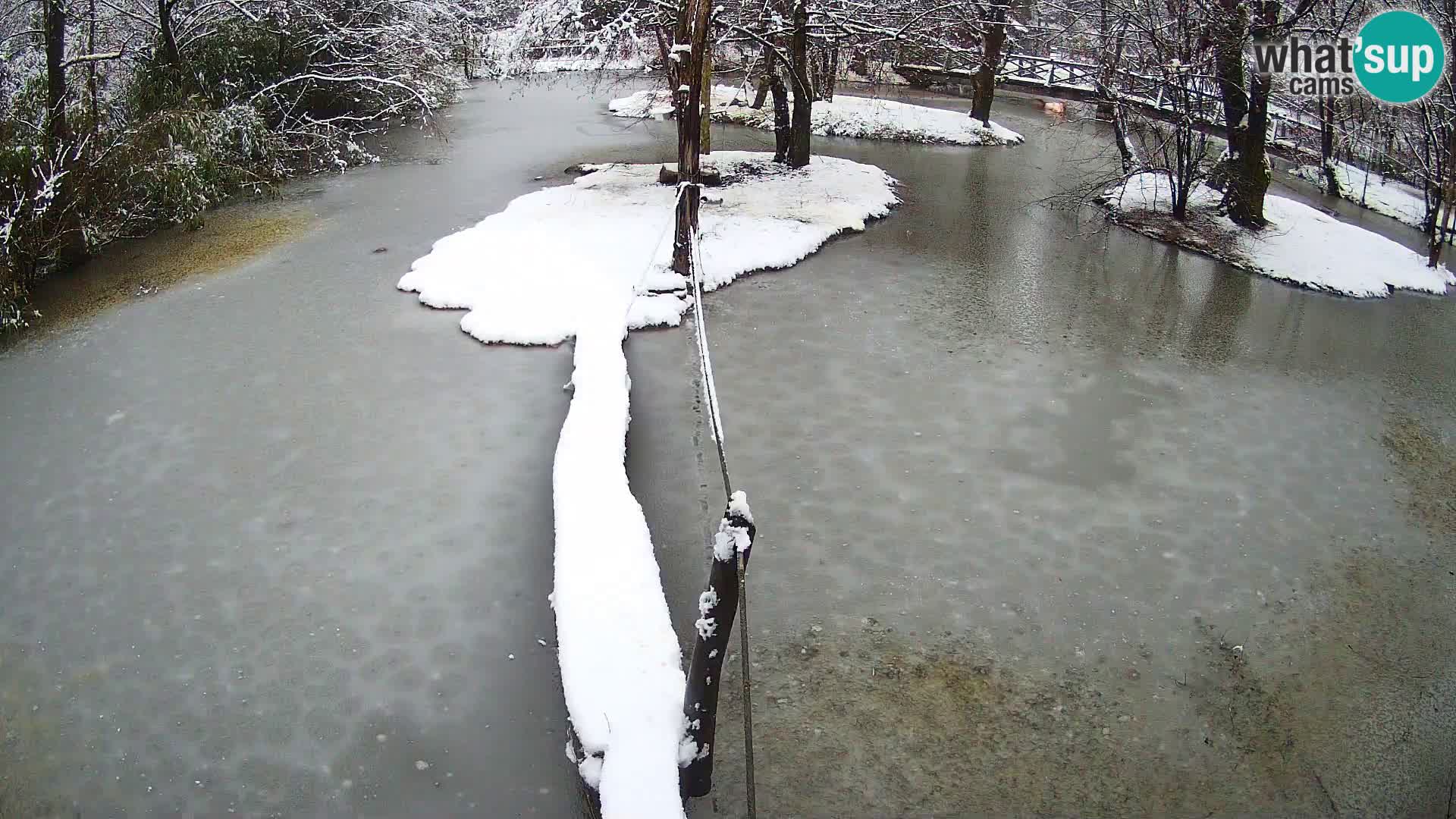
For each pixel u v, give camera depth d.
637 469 7.39
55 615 5.74
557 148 19.86
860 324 10.53
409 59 21.19
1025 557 6.44
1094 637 5.68
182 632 5.59
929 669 5.39
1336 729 5.06
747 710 3.74
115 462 7.39
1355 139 18.41
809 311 10.86
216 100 17.58
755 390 8.80
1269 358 10.06
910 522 6.80
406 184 16.48
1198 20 14.67
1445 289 12.65
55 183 11.56
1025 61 31.16
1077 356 9.89
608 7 16.95
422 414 8.10
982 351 9.88
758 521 6.77
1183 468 7.66
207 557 6.25
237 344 9.55
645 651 4.41
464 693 5.15
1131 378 9.37
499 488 7.04
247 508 6.78
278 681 5.22
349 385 8.62
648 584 4.89
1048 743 4.91
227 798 4.53
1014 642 5.62
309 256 12.36
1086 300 11.63
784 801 4.50
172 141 14.34
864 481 7.32
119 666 5.34
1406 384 9.52
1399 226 15.84
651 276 10.91
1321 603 6.06
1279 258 13.36
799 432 8.03
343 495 6.93
